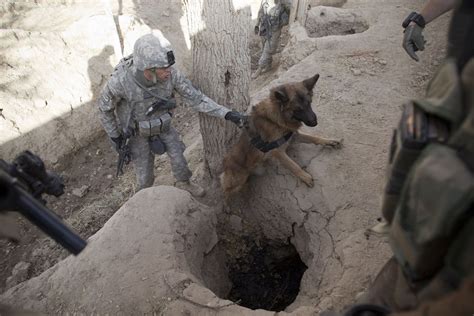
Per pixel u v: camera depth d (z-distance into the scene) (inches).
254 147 163.6
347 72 222.5
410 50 155.3
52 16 289.1
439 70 51.6
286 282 190.5
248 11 157.2
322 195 163.3
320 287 137.0
